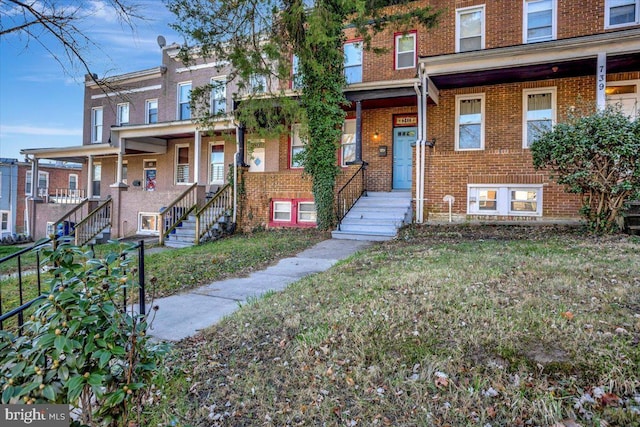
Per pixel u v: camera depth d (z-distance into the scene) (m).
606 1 10.33
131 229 14.84
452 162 10.18
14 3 4.31
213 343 3.60
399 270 5.45
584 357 2.65
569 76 10.39
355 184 11.48
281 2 9.31
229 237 11.73
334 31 10.25
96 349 1.72
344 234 10.00
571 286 4.15
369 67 12.87
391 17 10.59
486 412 2.34
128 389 1.79
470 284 4.42
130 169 17.92
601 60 8.58
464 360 2.80
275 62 11.89
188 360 3.29
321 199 11.09
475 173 9.95
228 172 14.20
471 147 11.44
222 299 5.22
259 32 9.70
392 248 7.75
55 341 1.60
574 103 10.37
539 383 2.48
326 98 10.94
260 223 12.33
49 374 1.59
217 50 9.80
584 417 2.21
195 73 16.19
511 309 3.54
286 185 12.02
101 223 15.01
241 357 3.29
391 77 12.57
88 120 18.73
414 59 12.36
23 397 1.54
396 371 2.80
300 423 2.42
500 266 5.22
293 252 8.56
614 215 7.49
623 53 8.53
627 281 4.25
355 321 3.62
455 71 9.84
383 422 2.36
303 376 2.90
